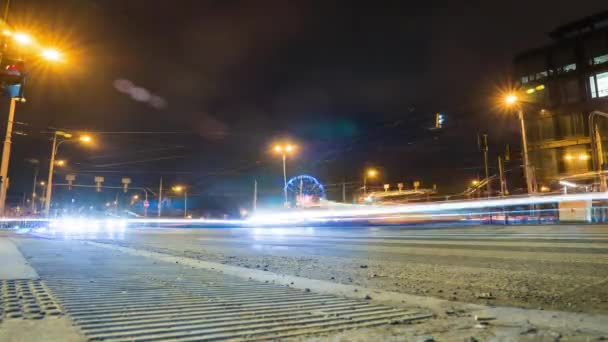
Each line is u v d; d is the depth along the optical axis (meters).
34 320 3.55
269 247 15.08
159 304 4.50
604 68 46.03
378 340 3.25
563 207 31.42
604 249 11.22
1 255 9.45
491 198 40.44
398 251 12.73
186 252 12.91
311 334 3.41
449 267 8.86
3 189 22.97
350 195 73.56
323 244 16.47
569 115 48.12
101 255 10.52
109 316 3.83
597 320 4.06
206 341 3.12
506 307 4.81
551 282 6.69
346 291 5.86
